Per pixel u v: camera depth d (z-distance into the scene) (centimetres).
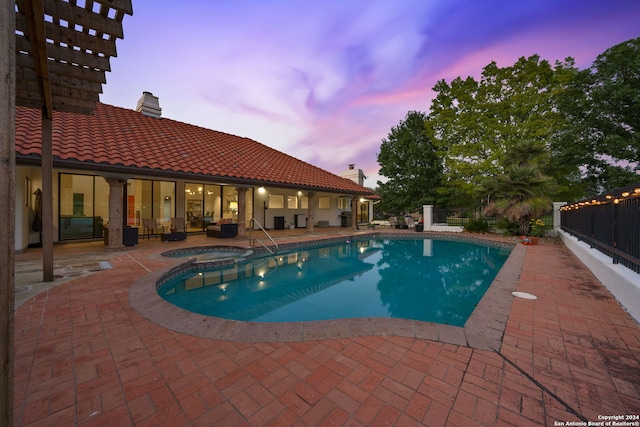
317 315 514
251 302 579
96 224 1083
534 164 1362
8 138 114
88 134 958
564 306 415
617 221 511
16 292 460
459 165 1898
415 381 234
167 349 287
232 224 1220
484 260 1010
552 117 1673
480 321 357
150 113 1404
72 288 484
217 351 284
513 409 200
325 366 257
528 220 1345
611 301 436
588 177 1680
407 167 2644
